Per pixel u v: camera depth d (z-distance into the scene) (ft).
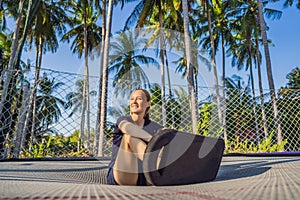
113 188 2.97
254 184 2.84
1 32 48.93
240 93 17.56
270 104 18.48
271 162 7.13
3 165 8.04
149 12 41.88
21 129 14.33
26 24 27.20
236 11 57.21
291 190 2.22
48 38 53.16
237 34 65.92
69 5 54.13
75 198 2.12
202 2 52.08
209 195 2.23
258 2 35.29
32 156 15.53
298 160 7.65
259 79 58.65
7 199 2.03
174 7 40.81
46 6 47.96
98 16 57.57
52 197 2.15
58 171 6.26
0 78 13.69
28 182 3.42
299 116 18.80
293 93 18.54
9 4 44.93
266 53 33.27
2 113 14.02
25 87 14.08
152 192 2.53
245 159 9.20
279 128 18.21
